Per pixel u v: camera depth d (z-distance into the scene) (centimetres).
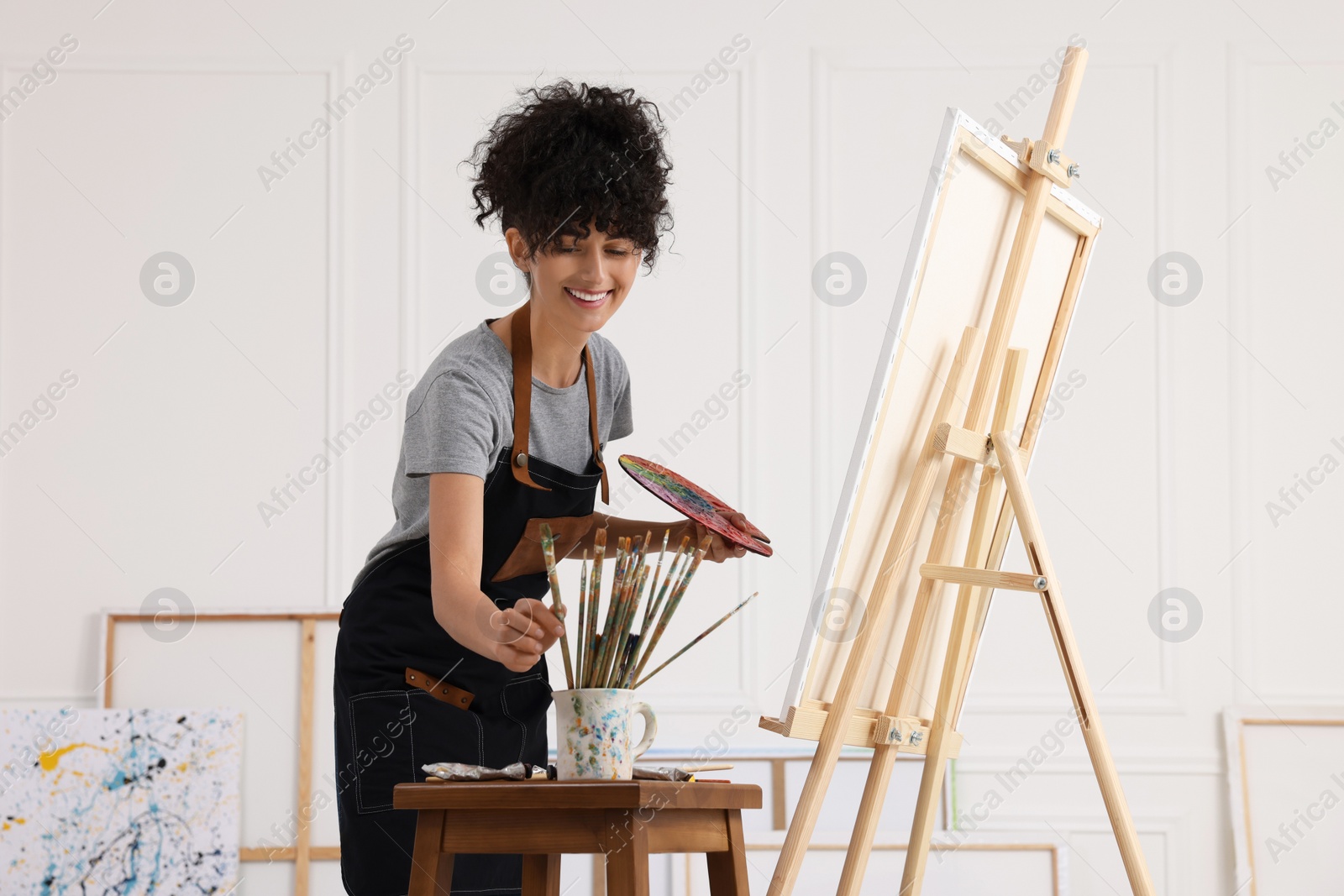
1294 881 330
